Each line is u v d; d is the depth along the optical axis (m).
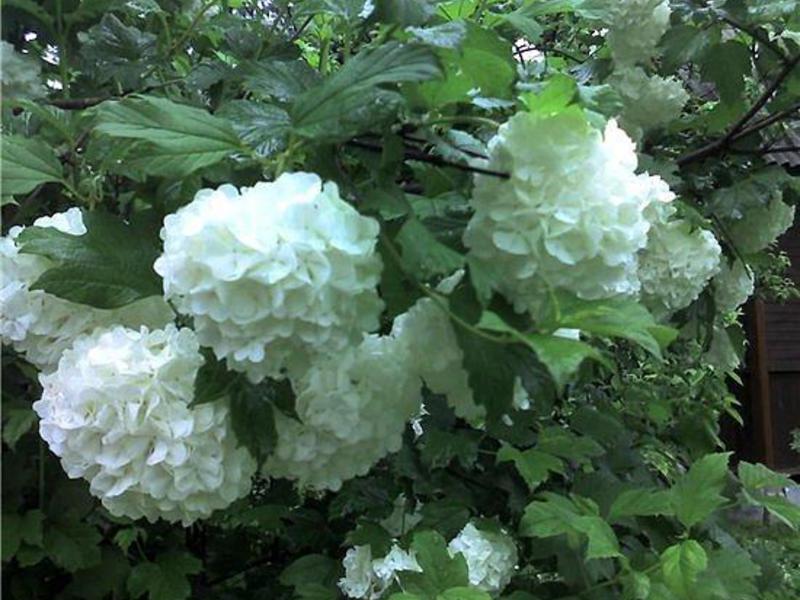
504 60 1.04
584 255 0.93
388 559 1.45
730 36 2.22
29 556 1.31
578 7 1.76
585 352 0.79
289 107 1.11
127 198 1.40
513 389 0.89
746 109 2.37
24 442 1.43
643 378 2.62
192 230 0.87
